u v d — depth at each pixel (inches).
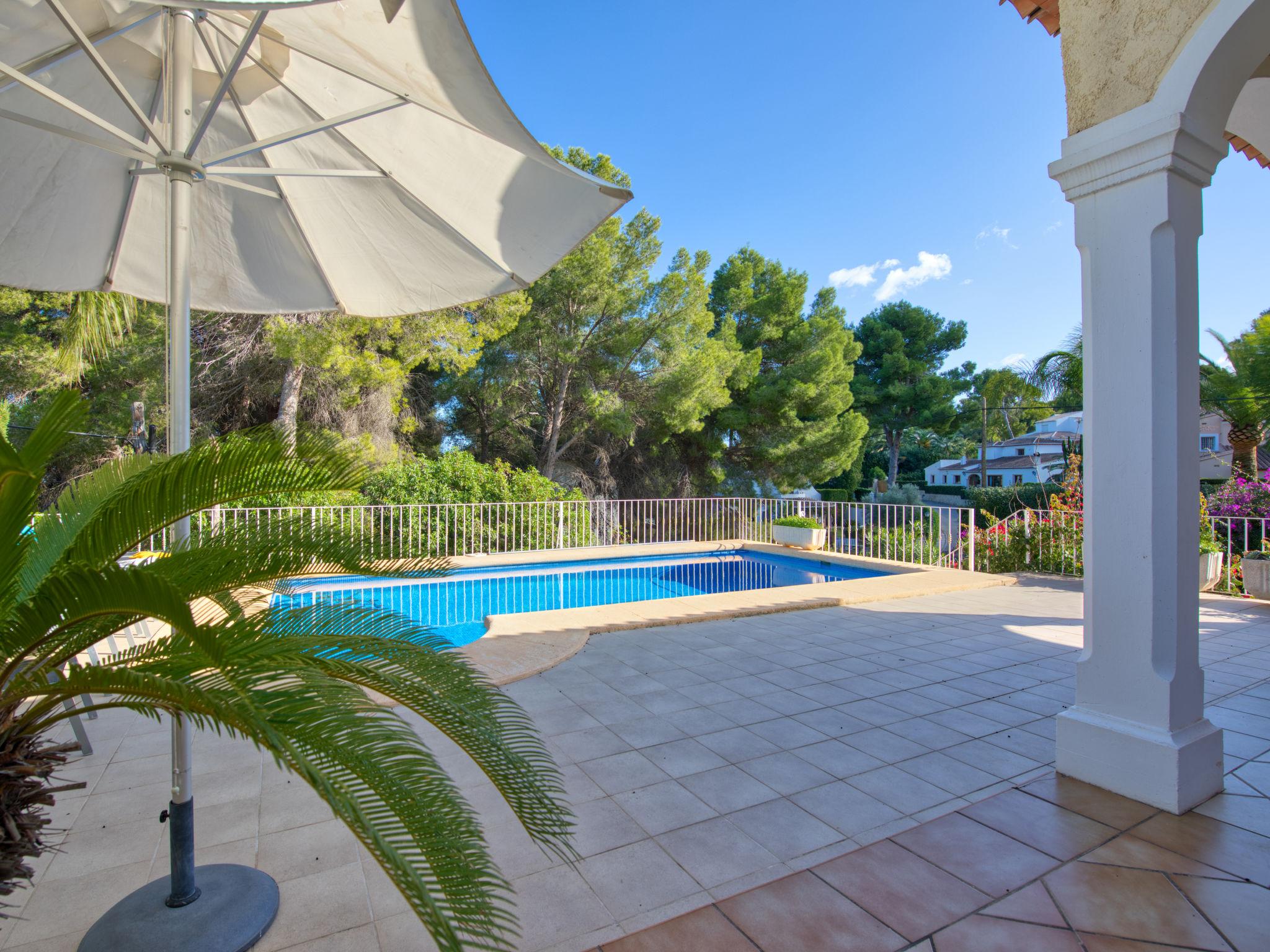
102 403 391.2
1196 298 90.4
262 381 427.5
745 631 188.4
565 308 519.8
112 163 101.9
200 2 52.7
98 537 49.9
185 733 63.6
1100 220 94.5
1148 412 89.0
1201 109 85.9
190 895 64.0
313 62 90.6
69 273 116.2
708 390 544.4
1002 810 85.6
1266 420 415.8
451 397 542.3
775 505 438.0
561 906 65.4
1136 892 67.4
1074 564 288.2
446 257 116.7
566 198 96.0
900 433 1032.2
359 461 57.2
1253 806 86.4
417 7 64.8
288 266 123.5
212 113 66.8
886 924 62.5
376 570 60.0
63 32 78.9
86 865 73.8
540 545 384.5
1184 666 88.4
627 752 104.0
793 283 666.8
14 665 46.6
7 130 90.9
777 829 80.7
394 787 39.4
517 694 132.0
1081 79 96.9
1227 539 270.1
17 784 50.5
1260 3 79.4
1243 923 62.4
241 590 59.8
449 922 34.5
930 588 251.4
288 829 82.0
